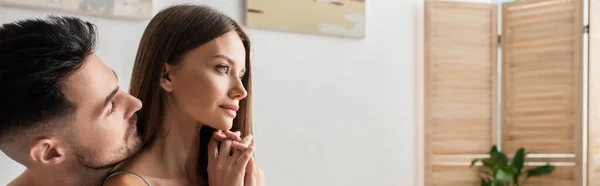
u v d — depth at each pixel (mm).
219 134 1083
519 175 3014
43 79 799
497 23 3111
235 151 1065
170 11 1044
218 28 1024
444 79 3008
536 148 3078
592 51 2896
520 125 3121
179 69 1019
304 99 2539
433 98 2982
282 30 2467
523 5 3078
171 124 1050
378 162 2801
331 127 2629
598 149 2936
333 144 2641
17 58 795
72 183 938
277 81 2455
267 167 2439
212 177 1065
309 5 2516
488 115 3113
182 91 1019
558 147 3012
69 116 846
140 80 1038
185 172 1082
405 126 2902
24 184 975
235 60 1036
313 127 2572
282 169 2486
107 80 893
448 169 3035
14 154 886
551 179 3051
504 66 3154
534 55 3053
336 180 2658
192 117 1035
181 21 1020
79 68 848
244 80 1129
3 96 805
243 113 1137
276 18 2424
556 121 3008
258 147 2408
